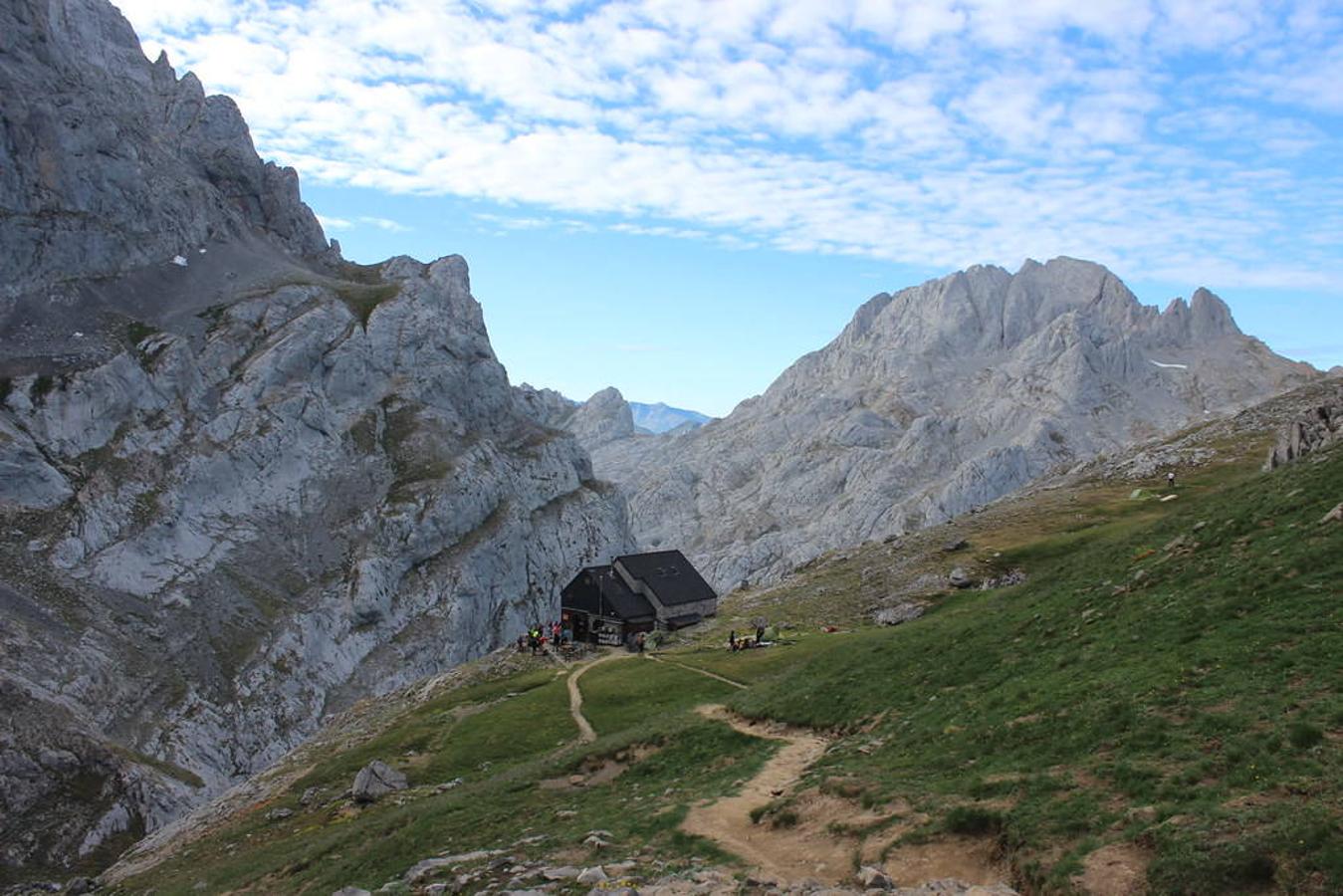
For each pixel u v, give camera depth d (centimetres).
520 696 6119
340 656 16225
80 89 19912
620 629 8300
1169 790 1881
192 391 18262
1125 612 3281
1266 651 2402
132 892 4284
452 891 2406
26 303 17388
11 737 10219
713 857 2317
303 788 5244
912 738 2955
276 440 18650
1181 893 1547
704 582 8994
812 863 2175
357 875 3138
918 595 7425
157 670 13600
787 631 7094
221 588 15750
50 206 18750
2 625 12081
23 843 9356
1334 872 1441
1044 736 2472
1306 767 1784
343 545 18300
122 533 15150
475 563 19475
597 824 2845
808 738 3606
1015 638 3662
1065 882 1692
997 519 10000
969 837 2053
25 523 14200
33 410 15562
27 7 19138
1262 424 11650
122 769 10538
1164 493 9631
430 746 5350
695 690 5447
